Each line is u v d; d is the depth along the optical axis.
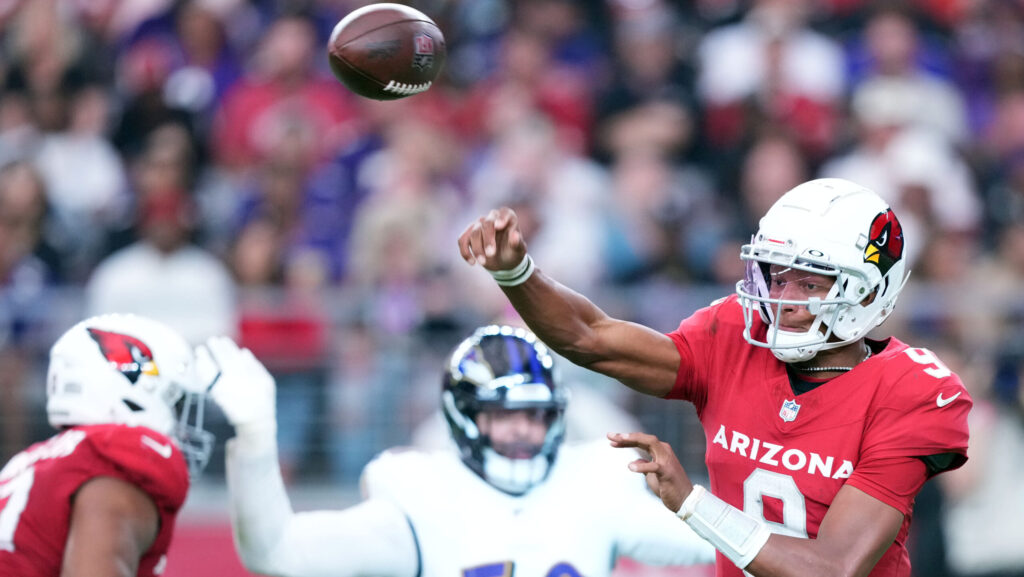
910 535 22.31
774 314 11.89
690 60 32.88
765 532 11.03
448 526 14.49
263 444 13.55
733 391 12.30
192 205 29.31
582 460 15.37
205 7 32.88
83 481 11.93
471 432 14.77
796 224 11.79
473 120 32.16
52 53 32.56
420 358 22.73
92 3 33.72
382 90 12.59
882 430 11.52
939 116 32.34
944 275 27.86
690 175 30.83
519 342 15.16
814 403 11.83
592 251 27.80
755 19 33.03
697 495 11.06
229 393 13.45
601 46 33.78
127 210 29.67
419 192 28.58
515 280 12.03
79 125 31.59
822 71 32.38
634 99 31.78
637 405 22.16
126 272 25.72
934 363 11.86
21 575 11.84
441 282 26.08
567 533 14.66
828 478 11.67
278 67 32.03
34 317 23.23
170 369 13.12
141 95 31.47
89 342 12.95
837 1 33.56
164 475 12.20
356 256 27.86
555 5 33.50
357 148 30.48
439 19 32.91
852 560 11.01
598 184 30.16
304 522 13.85
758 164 29.91
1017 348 22.89
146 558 12.34
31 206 28.67
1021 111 33.31
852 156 31.05
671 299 23.36
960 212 30.66
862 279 11.71
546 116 31.62
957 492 22.45
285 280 26.80
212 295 25.11
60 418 12.84
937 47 33.41
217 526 21.95
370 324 22.84
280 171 29.31
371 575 14.20
